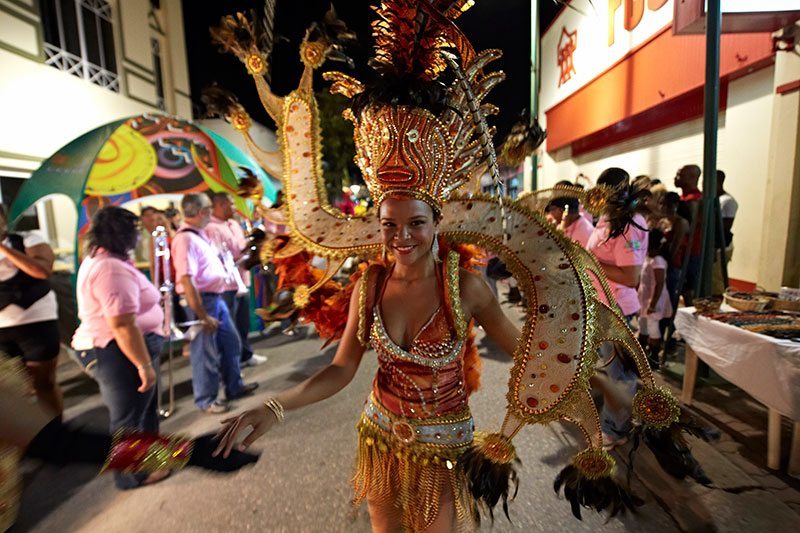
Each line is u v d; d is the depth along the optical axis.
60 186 4.41
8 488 1.19
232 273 4.72
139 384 2.67
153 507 2.55
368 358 5.02
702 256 3.88
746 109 5.36
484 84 1.49
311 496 2.59
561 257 1.43
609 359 1.60
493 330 1.54
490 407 3.59
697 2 4.03
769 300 3.02
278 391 4.24
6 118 6.97
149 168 5.19
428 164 1.32
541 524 2.23
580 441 2.99
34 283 3.00
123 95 9.62
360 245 1.77
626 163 8.44
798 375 2.21
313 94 1.77
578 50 9.54
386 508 1.60
